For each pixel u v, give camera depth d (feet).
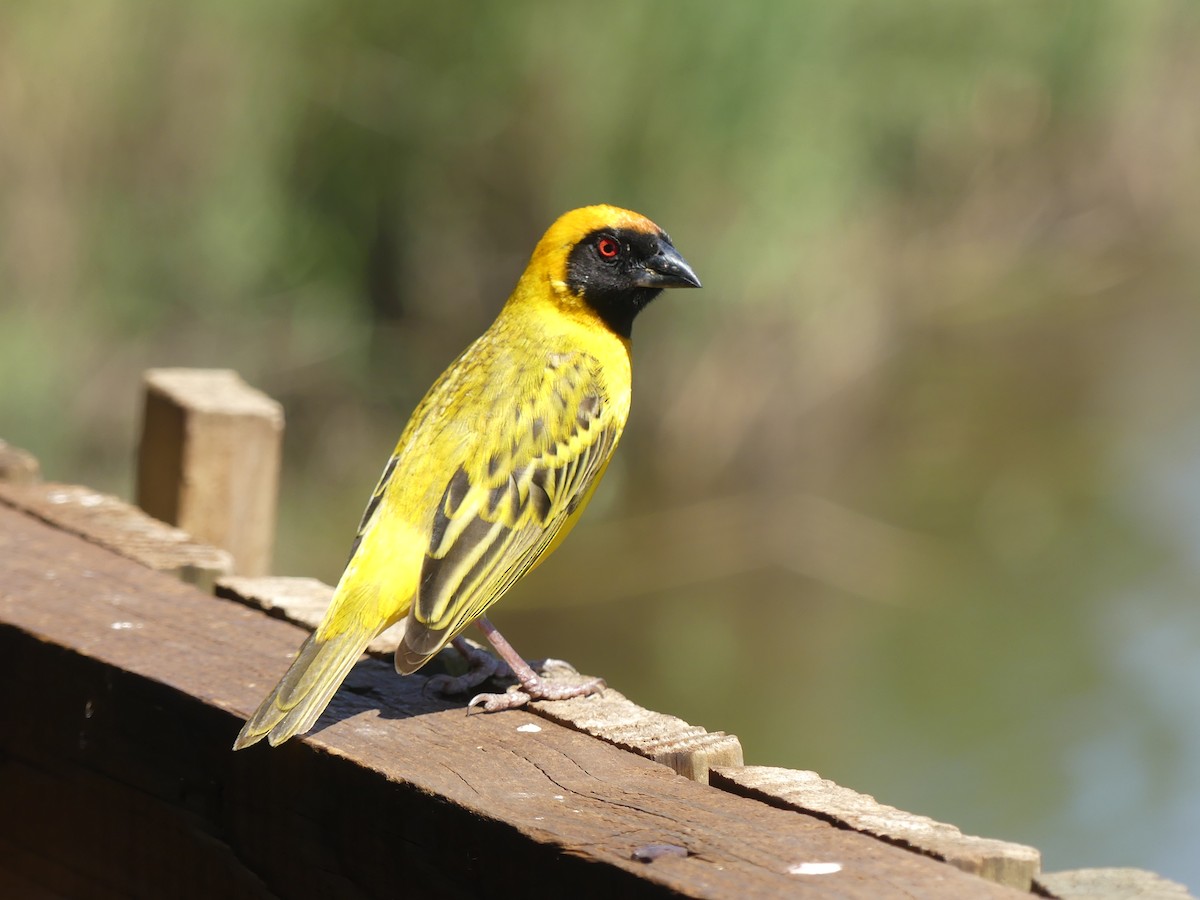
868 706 47.83
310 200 60.39
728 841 10.52
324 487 60.08
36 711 14.29
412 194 61.11
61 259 53.62
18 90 51.57
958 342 79.61
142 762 13.38
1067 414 72.13
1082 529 60.59
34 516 18.53
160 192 55.52
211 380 22.79
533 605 53.57
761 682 49.19
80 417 55.11
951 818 40.86
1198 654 51.31
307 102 58.90
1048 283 88.07
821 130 62.03
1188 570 57.36
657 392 61.36
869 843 10.52
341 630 14.34
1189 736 45.75
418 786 11.50
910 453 66.59
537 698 14.73
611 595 54.60
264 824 12.57
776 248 60.34
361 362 61.41
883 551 58.29
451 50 58.85
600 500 60.03
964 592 54.80
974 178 85.76
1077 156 94.07
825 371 65.72
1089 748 45.11
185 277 56.70
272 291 59.67
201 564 17.04
